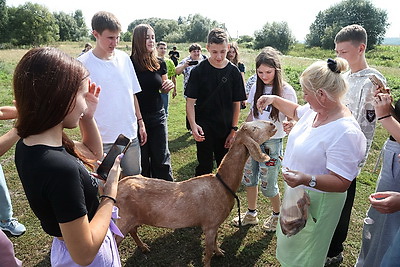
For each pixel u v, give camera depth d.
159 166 4.20
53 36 65.56
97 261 1.61
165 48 7.40
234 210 4.16
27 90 1.23
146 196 2.77
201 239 3.58
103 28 2.96
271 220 3.68
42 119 1.24
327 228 2.15
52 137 1.34
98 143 1.95
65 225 1.25
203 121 3.66
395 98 11.20
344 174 1.93
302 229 2.20
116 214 1.79
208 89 3.53
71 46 51.16
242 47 62.75
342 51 2.84
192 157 5.89
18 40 59.91
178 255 3.34
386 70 23.70
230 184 2.90
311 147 2.06
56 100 1.24
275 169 3.45
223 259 3.27
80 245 1.29
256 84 3.41
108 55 3.16
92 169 1.78
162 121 4.12
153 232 3.70
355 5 59.94
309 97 2.03
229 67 3.54
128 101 3.31
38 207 1.31
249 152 2.77
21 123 1.26
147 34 3.73
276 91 3.26
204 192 2.83
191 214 2.80
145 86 3.87
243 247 3.44
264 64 3.17
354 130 1.93
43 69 1.23
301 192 2.13
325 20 64.06
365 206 4.19
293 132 2.35
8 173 5.18
